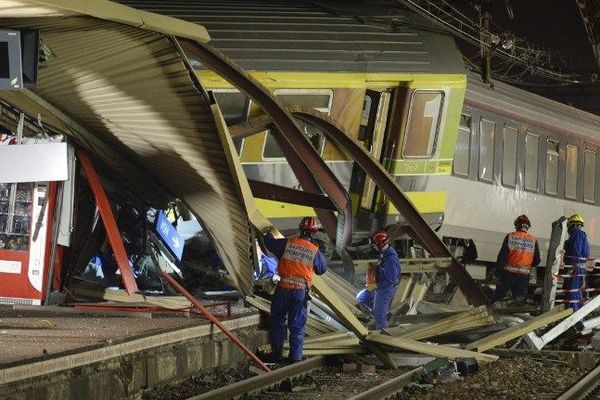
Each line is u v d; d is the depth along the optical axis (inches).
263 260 693.3
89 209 661.9
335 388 508.1
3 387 350.6
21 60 434.3
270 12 784.3
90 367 413.4
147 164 644.7
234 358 556.1
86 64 520.4
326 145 783.7
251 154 749.3
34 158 567.5
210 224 660.7
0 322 509.7
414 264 758.5
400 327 705.6
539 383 537.6
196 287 724.0
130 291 603.5
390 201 768.3
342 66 775.7
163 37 457.1
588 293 884.0
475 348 633.6
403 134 819.4
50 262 591.5
